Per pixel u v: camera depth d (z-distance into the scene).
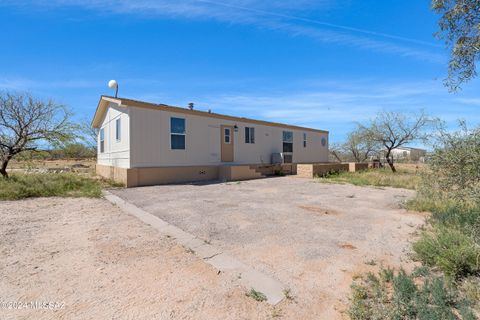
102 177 12.98
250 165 15.40
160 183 11.48
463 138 3.82
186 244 3.92
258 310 2.30
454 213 4.63
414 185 10.45
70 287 2.63
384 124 17.98
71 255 3.46
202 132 13.27
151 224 5.01
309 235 4.39
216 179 13.61
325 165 15.57
